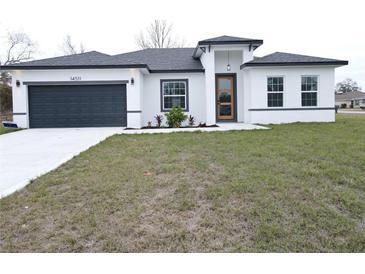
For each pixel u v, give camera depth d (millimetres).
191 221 3225
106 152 7059
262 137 9164
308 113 14562
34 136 10977
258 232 2963
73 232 3012
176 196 3912
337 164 5434
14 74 13844
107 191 4121
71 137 10453
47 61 14383
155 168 5312
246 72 14938
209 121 14688
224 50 15008
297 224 3121
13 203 3768
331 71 14469
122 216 3344
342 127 12023
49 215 3402
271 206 3541
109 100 14250
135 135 10586
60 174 5086
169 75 15648
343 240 2832
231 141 8422
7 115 28250
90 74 13984
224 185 4285
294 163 5523
